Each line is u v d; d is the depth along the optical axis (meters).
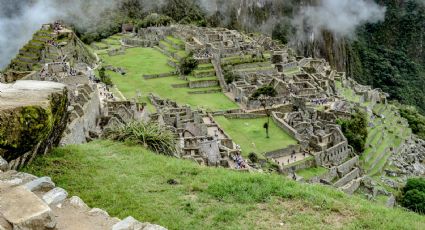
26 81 23.50
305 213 21.56
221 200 22.69
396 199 73.44
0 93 21.22
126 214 20.22
